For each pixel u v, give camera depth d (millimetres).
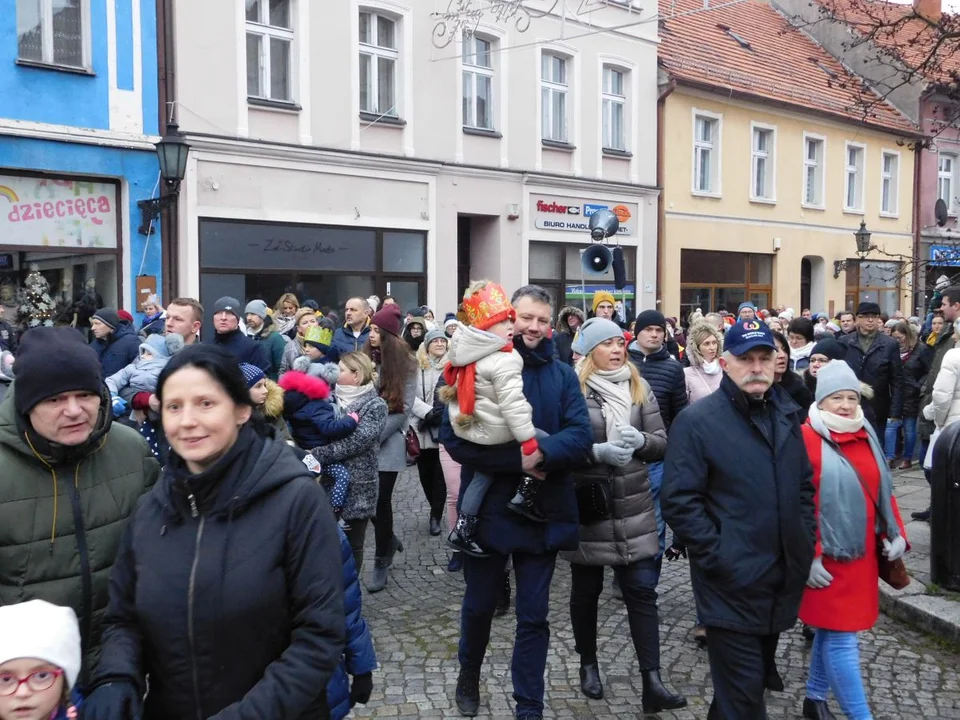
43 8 11367
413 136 15297
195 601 2115
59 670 2021
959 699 4328
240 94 13133
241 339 7441
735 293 22219
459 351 3801
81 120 11703
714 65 21734
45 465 2529
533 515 3816
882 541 3836
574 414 3918
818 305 24562
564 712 4141
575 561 4191
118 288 12250
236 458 2207
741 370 3406
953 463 5387
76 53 11719
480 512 3910
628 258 19484
